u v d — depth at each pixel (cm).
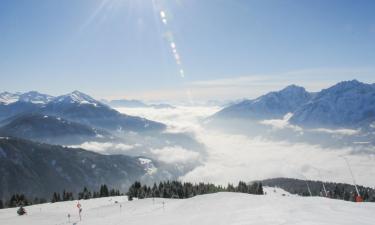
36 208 9056
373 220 2202
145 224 3584
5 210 8956
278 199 3825
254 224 2333
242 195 4666
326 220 2216
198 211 3838
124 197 11956
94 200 10719
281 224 2194
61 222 5638
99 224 4453
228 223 2600
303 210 2778
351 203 3247
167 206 5528
